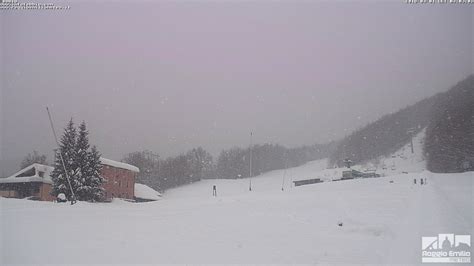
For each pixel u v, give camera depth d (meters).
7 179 60.22
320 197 28.17
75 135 56.28
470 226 14.00
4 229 14.70
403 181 47.03
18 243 11.79
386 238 12.31
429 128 123.44
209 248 11.18
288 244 11.71
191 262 9.52
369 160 140.25
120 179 68.31
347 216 17.50
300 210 20.73
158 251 10.73
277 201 26.56
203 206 25.56
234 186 128.12
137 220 18.19
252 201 27.52
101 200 56.31
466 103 107.94
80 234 13.67
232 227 15.34
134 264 9.30
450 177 57.78
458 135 103.06
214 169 153.88
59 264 9.27
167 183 129.00
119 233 13.96
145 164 125.19
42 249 10.93
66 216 19.81
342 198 26.23
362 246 11.20
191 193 117.25
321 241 12.12
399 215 16.97
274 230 14.45
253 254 10.35
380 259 9.61
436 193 27.94
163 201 34.12
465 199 25.69
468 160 98.94
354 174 89.50
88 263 9.37
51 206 25.97
